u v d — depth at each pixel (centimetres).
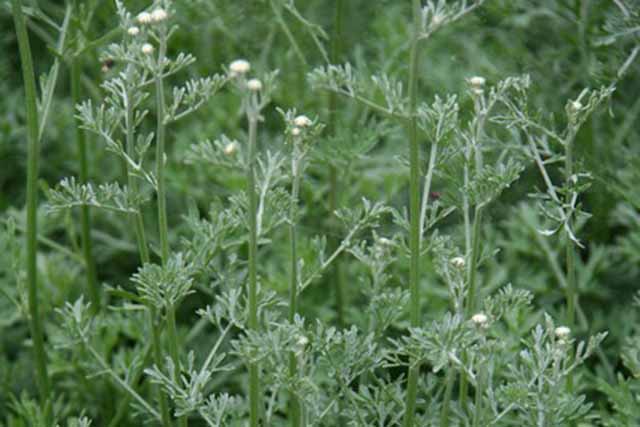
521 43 158
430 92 165
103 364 140
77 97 149
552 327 130
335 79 133
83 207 152
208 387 156
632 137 162
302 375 130
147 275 132
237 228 138
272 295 134
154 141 177
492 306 132
